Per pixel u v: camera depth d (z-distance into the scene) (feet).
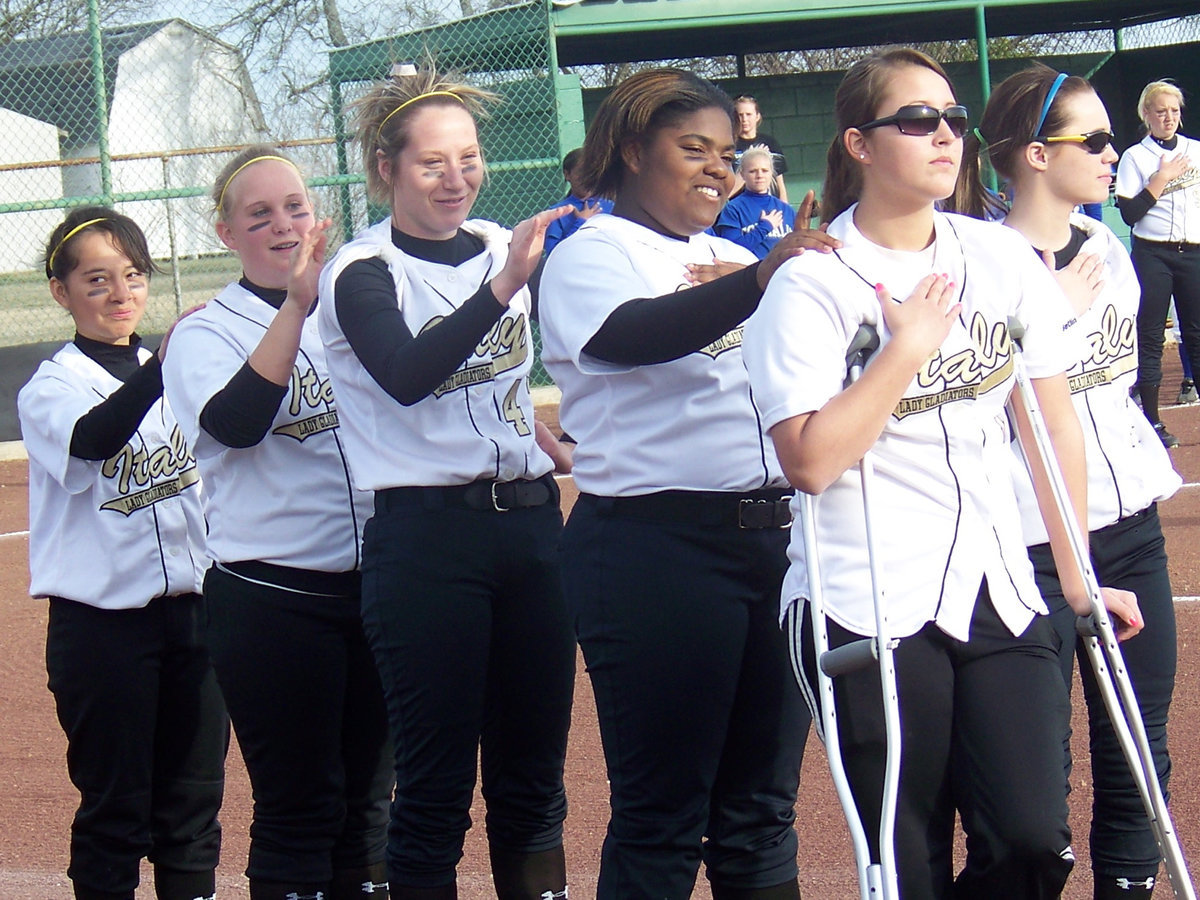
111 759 14.97
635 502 12.46
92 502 14.89
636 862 12.47
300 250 13.42
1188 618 26.14
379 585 13.74
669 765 12.42
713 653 12.30
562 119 60.39
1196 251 41.60
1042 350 11.93
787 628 11.46
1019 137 14.33
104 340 15.80
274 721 14.40
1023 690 10.90
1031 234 14.51
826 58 82.69
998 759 10.71
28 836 19.81
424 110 14.07
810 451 10.39
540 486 14.26
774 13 63.62
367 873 15.30
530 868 14.67
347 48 56.90
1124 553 14.23
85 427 14.46
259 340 14.61
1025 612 11.10
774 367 10.66
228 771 22.50
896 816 10.87
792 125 75.92
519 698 14.34
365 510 14.51
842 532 11.05
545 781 14.62
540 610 14.19
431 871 13.83
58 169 65.72
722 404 12.27
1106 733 13.96
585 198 13.29
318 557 14.30
